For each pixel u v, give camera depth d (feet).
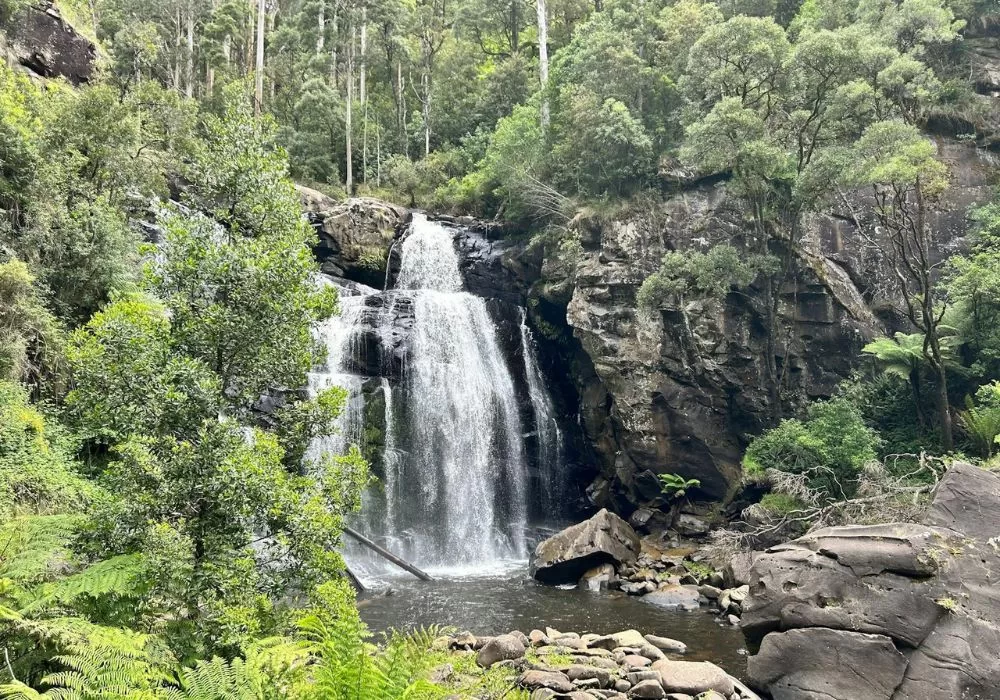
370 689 15.39
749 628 34.17
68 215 49.29
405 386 80.74
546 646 37.83
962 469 35.86
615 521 63.93
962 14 89.45
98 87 57.26
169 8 138.72
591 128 87.15
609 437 80.74
